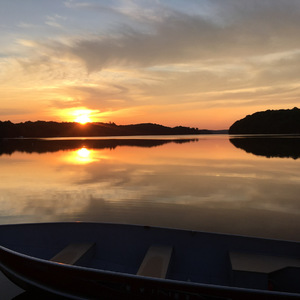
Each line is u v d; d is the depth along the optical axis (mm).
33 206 13305
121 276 4832
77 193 15922
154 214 11906
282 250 6082
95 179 20703
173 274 6414
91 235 7141
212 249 6438
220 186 17891
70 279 5219
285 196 15102
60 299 5762
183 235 6629
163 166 28703
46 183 19188
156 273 5480
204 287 4453
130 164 30641
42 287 5535
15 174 23781
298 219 11211
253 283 5383
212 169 26203
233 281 5480
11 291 6441
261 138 101688
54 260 6145
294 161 32438
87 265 6668
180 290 4559
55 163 32375
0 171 25859
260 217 11484
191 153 45188
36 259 5469
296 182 19359
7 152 51812
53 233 7234
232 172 24203
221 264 6348
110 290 4941
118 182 19375
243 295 4316
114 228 7039
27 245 7188
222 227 10352
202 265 6441
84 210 12586
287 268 5613
